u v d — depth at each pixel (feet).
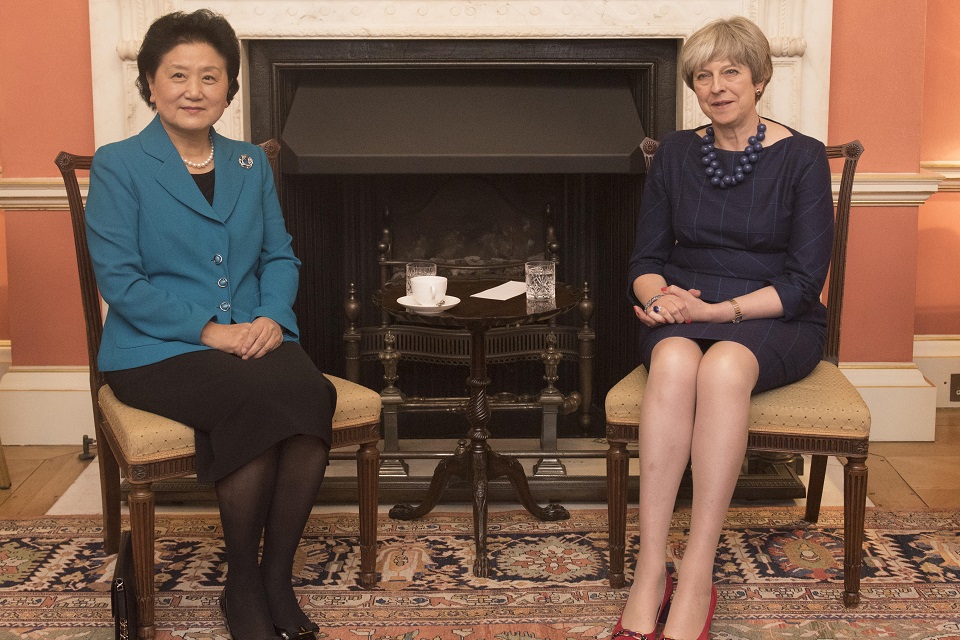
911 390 11.09
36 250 10.79
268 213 7.84
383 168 9.77
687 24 9.73
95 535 8.61
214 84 7.11
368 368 11.43
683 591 6.52
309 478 6.76
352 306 10.17
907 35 10.39
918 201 10.69
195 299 7.20
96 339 7.88
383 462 9.36
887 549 8.21
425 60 9.93
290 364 6.93
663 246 7.93
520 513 9.12
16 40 10.30
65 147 10.48
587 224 10.99
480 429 8.18
